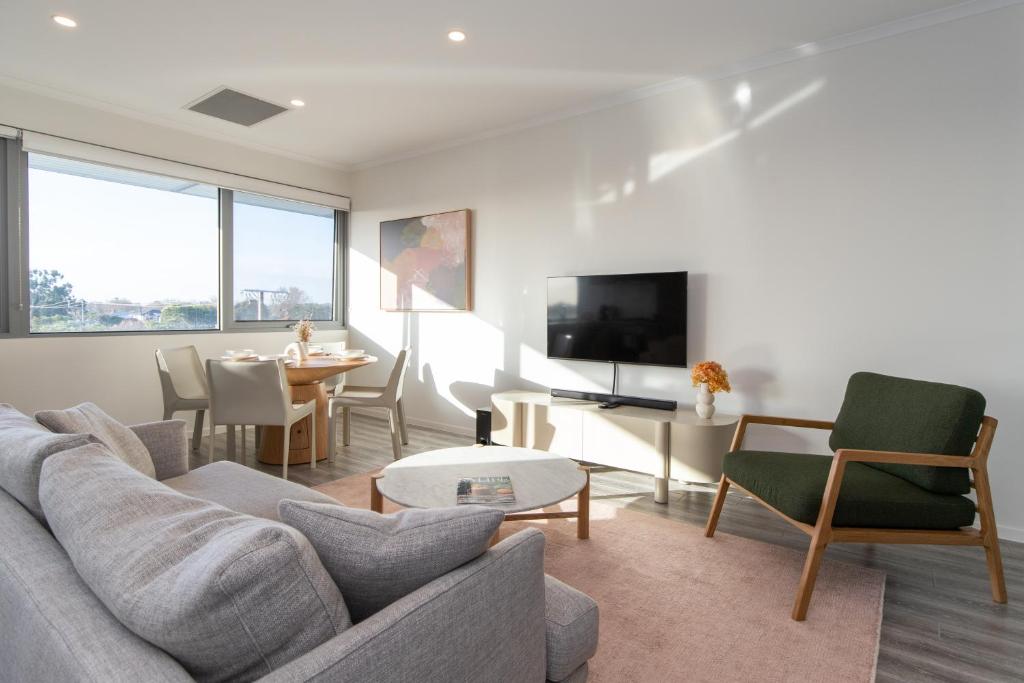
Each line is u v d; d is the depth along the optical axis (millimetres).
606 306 3881
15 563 960
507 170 4512
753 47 3178
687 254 3604
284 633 805
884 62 2924
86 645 758
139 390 4340
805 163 3166
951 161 2758
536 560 1126
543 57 3316
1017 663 1741
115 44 3170
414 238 5160
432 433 4879
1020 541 2629
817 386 3145
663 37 3074
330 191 5582
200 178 4582
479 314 4738
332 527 985
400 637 848
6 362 3719
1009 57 2615
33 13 2838
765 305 3314
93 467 1148
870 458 1999
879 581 2250
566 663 1195
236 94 3867
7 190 3723
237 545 777
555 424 3672
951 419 2115
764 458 2498
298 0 2721
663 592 2143
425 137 4762
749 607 2039
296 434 3896
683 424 3143
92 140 4008
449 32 3031
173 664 749
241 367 3395
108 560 869
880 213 2947
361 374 5688
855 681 1628
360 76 3576
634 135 3816
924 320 2838
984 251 2688
